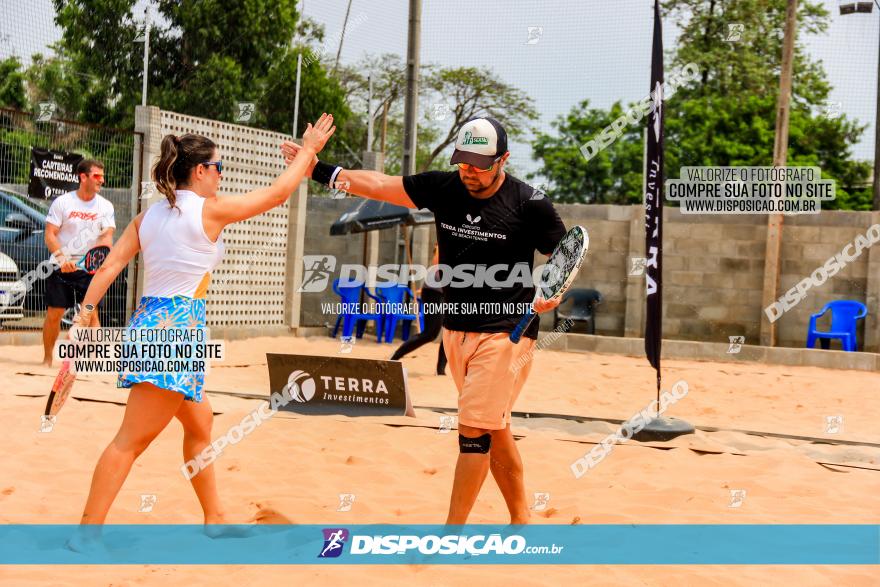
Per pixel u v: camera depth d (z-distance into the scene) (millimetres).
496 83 23141
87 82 26781
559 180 30172
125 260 4086
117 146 13477
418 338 10445
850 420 8797
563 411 8586
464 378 4238
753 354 14078
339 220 14141
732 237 15516
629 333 15484
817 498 5441
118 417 6988
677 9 28812
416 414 7699
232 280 14055
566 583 3730
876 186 21969
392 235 16250
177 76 26516
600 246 15789
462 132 4008
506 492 4504
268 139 14219
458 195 4160
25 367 9359
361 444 6453
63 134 13305
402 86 24656
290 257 14992
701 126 28375
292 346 13438
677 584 3773
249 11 25094
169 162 3953
